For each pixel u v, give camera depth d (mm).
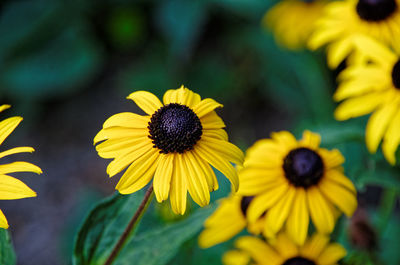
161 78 802
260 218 474
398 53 530
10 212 735
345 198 462
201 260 539
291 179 464
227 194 574
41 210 736
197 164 413
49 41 807
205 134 422
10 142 802
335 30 555
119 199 434
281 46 760
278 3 771
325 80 734
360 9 544
